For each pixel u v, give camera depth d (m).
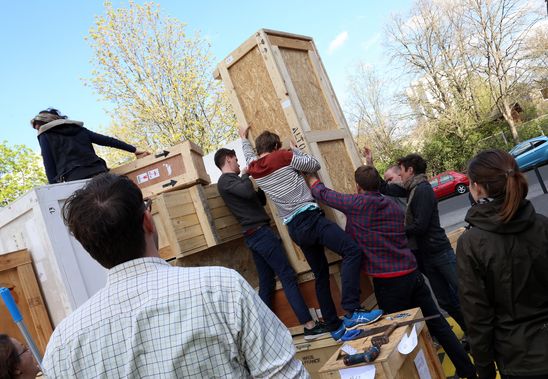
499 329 2.19
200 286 1.30
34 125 4.23
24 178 21.55
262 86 4.37
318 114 4.58
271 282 4.20
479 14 25.23
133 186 1.45
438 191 20.47
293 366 1.32
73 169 4.06
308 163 3.79
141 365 1.25
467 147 25.33
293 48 4.62
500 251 2.11
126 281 1.35
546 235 2.11
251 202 4.08
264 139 3.89
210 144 19.89
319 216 3.71
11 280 3.54
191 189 4.20
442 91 26.45
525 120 27.92
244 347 1.29
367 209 3.64
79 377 1.28
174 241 3.88
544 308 2.12
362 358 2.72
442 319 3.75
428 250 4.38
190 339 1.24
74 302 3.41
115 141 4.59
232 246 4.69
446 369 4.32
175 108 19.70
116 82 19.56
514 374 2.14
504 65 25.23
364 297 4.38
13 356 2.41
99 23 19.06
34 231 3.56
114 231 1.34
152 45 19.52
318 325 3.79
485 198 2.21
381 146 30.22
